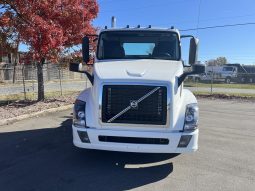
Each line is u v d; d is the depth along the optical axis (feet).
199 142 29.19
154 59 24.97
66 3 46.62
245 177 20.81
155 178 20.33
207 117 43.45
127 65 22.86
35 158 23.56
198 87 108.58
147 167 22.24
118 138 20.43
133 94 20.30
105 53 25.57
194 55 25.03
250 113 47.88
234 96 70.64
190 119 20.62
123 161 23.30
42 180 19.58
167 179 20.20
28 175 20.31
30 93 71.41
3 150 25.38
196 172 21.50
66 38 46.11
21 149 25.68
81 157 23.94
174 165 22.75
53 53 45.01
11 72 107.14
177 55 25.31
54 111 43.83
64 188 18.52
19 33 42.47
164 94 20.18
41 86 51.08
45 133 30.94
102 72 21.34
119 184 19.27
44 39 41.70
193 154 25.32
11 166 21.84
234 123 39.11
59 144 27.17
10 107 43.98
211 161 23.80
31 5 42.60
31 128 33.04
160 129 20.24
